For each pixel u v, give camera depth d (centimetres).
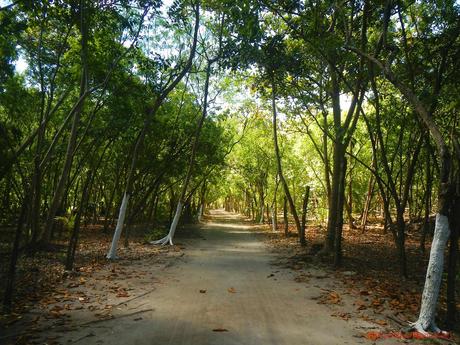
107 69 1177
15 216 1797
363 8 1018
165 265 1137
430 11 1039
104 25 1100
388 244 1761
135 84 1265
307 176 2806
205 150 2023
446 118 1099
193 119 1875
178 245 1709
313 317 636
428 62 1059
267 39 1166
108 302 703
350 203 2564
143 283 872
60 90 1404
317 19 1023
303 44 1268
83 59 1094
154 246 1636
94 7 1059
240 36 1197
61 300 707
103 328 564
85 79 1202
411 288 877
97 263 1119
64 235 1841
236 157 3198
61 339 516
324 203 2828
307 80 1477
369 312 668
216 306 693
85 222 2300
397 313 662
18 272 932
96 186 2384
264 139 2689
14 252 657
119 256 1289
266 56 1205
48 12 1026
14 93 1228
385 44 760
